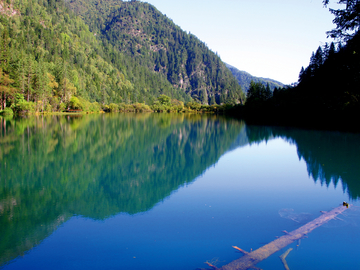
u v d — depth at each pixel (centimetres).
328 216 994
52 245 826
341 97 4278
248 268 688
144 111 14638
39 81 6912
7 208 1123
